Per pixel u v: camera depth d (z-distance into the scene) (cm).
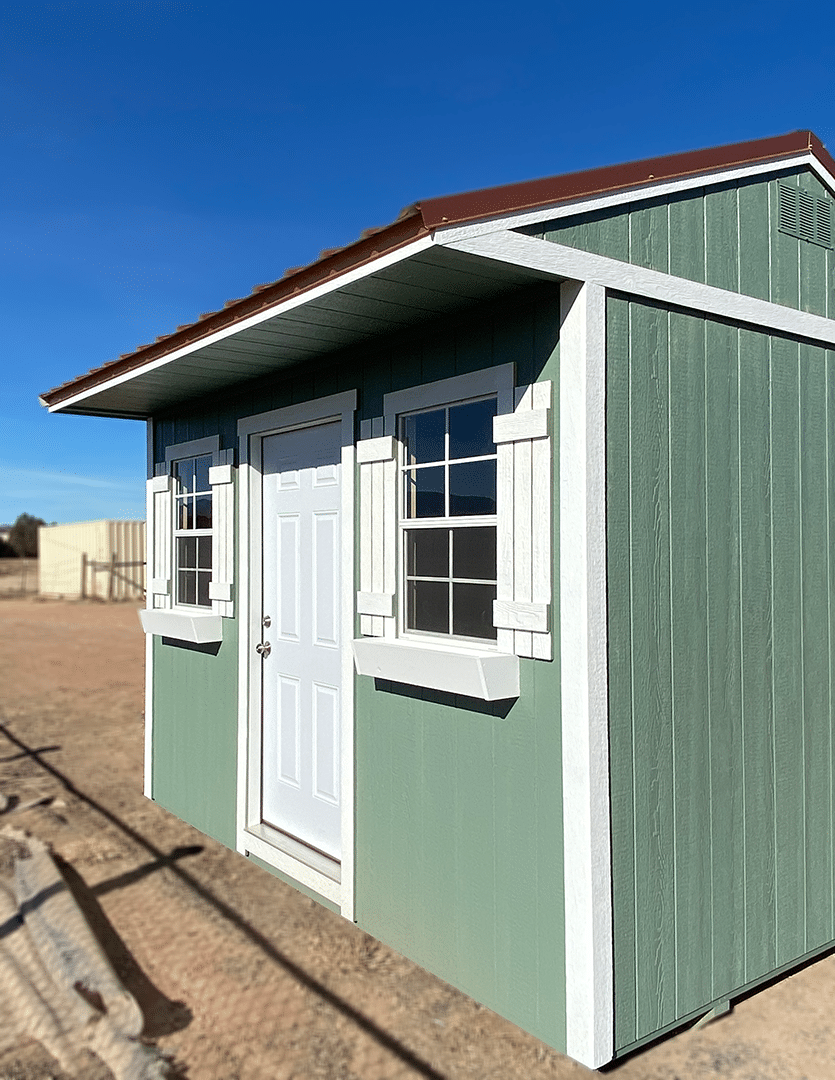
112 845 523
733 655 351
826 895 389
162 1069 289
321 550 471
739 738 352
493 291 318
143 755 770
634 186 313
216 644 550
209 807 550
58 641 1669
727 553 350
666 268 330
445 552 368
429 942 364
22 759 745
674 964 321
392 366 394
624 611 309
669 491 328
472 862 342
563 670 302
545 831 310
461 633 359
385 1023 322
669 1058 304
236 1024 321
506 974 325
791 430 382
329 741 462
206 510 584
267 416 497
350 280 301
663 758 321
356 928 408
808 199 396
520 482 319
